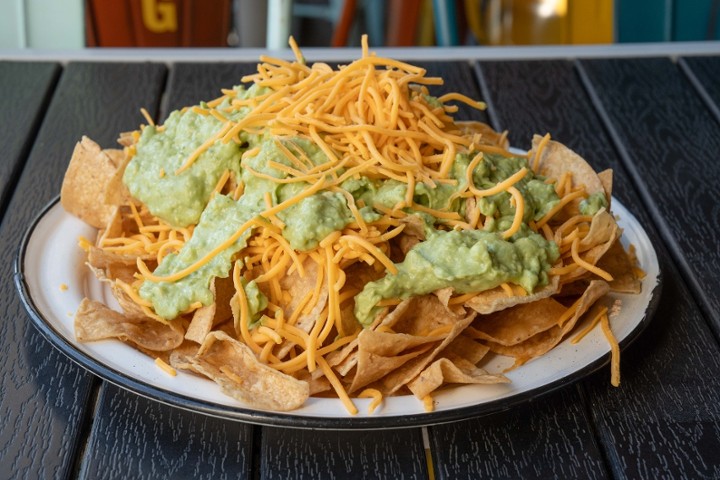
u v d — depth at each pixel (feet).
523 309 2.20
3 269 2.50
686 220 2.76
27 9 3.67
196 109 2.35
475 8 5.08
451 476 1.99
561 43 4.97
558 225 2.36
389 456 2.02
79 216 2.48
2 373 2.19
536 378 2.06
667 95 3.35
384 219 2.15
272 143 2.22
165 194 2.30
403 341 2.03
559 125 3.19
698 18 4.58
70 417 2.10
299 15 5.76
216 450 2.02
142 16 4.62
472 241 2.14
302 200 2.14
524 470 2.00
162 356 2.13
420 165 2.23
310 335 2.08
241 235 2.13
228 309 2.17
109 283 2.23
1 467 1.99
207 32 4.79
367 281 2.17
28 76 3.28
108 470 1.98
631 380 2.20
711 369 2.24
